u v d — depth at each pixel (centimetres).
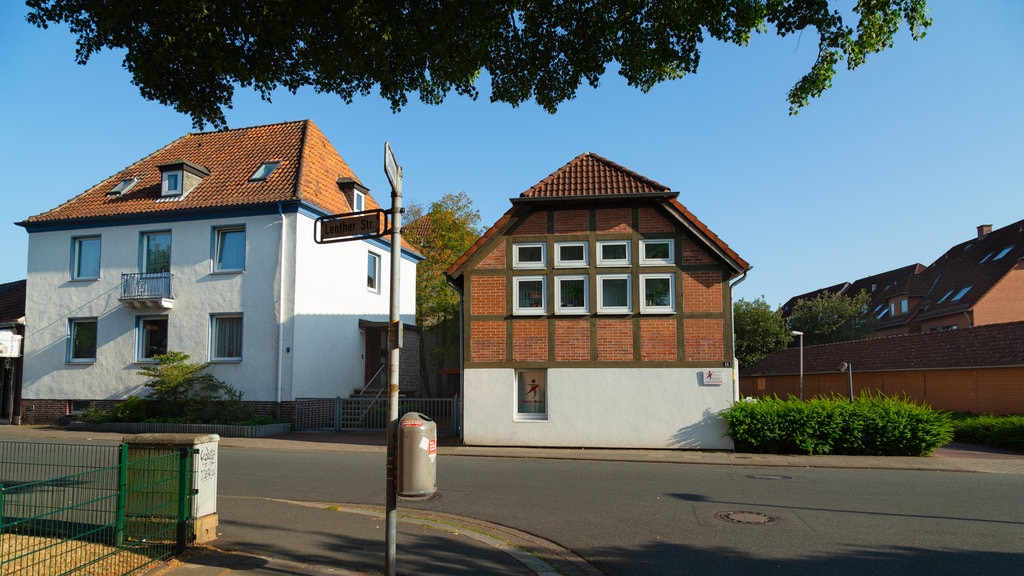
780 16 840
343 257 2469
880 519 862
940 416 1597
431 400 2130
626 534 786
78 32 814
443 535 758
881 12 824
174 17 782
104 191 2559
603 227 1731
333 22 810
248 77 851
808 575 629
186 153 2669
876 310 5316
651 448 1652
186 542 646
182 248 2300
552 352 1708
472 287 1753
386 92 927
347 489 1069
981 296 3828
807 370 3378
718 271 1681
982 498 1009
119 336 2323
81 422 2148
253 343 2191
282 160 2447
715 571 645
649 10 866
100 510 649
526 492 1049
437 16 822
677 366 1666
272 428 2011
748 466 1396
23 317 2450
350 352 2491
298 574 592
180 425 2011
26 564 544
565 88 970
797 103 883
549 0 872
